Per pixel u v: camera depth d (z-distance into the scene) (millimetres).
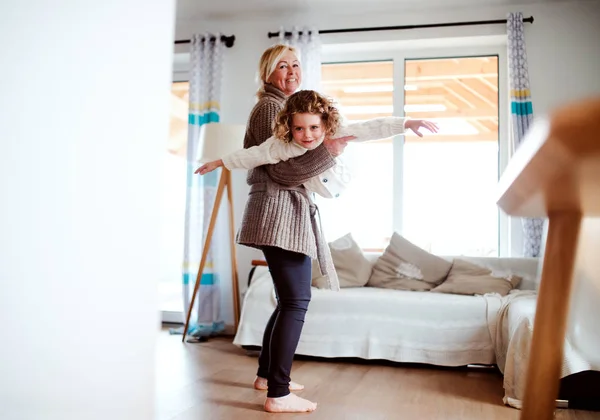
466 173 4465
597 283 796
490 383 2705
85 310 516
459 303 3141
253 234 2084
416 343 3129
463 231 4438
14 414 449
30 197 460
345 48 4598
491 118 4461
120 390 557
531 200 586
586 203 595
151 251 604
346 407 2164
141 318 589
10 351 445
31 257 463
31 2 462
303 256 2137
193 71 4633
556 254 707
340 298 3275
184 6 4527
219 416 1982
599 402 2256
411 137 4559
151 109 605
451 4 4309
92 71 522
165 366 2973
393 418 2023
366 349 3184
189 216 4465
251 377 2703
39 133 469
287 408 2062
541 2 4227
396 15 4441
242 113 4652
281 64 2293
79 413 508
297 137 1988
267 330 2420
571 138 314
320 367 3039
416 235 4492
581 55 4168
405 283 3746
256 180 2160
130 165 572
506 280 3590
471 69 4535
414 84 4609
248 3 4457
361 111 4664
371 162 4566
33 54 463
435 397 2381
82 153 510
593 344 2039
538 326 719
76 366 506
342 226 4562
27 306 460
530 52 4230
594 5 4180
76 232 505
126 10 568
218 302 4355
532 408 715
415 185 4527
